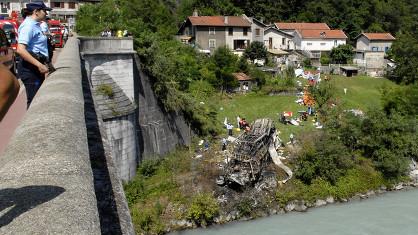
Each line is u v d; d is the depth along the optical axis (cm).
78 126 480
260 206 3025
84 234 230
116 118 2714
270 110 4891
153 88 3347
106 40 2736
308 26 8619
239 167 3206
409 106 4775
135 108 2911
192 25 6975
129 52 2852
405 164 3628
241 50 7169
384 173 3600
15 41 1678
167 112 3509
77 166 340
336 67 7275
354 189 3356
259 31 7744
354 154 3731
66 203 265
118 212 520
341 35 8338
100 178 624
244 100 5231
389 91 5191
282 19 9888
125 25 3725
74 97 659
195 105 4000
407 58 6975
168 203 2880
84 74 1778
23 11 862
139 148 3170
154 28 5647
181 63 4675
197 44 6950
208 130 3956
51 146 381
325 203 3203
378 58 7656
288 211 3075
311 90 5206
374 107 4041
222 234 2722
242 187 3084
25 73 859
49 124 462
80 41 2552
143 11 5734
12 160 345
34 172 315
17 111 1001
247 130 3756
